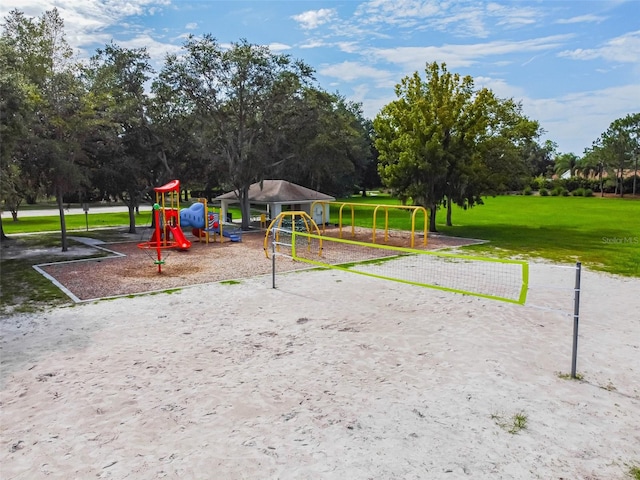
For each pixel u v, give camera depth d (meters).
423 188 21.83
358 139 51.19
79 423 5.10
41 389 5.93
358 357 6.95
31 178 17.22
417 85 23.28
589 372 6.36
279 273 13.24
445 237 21.25
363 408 5.39
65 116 16.88
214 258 15.98
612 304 9.78
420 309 9.44
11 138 12.75
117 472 4.22
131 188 22.98
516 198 58.88
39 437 4.82
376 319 8.79
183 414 5.27
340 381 6.12
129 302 10.16
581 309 9.38
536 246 18.39
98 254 16.95
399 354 7.05
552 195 64.69
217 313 9.27
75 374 6.37
